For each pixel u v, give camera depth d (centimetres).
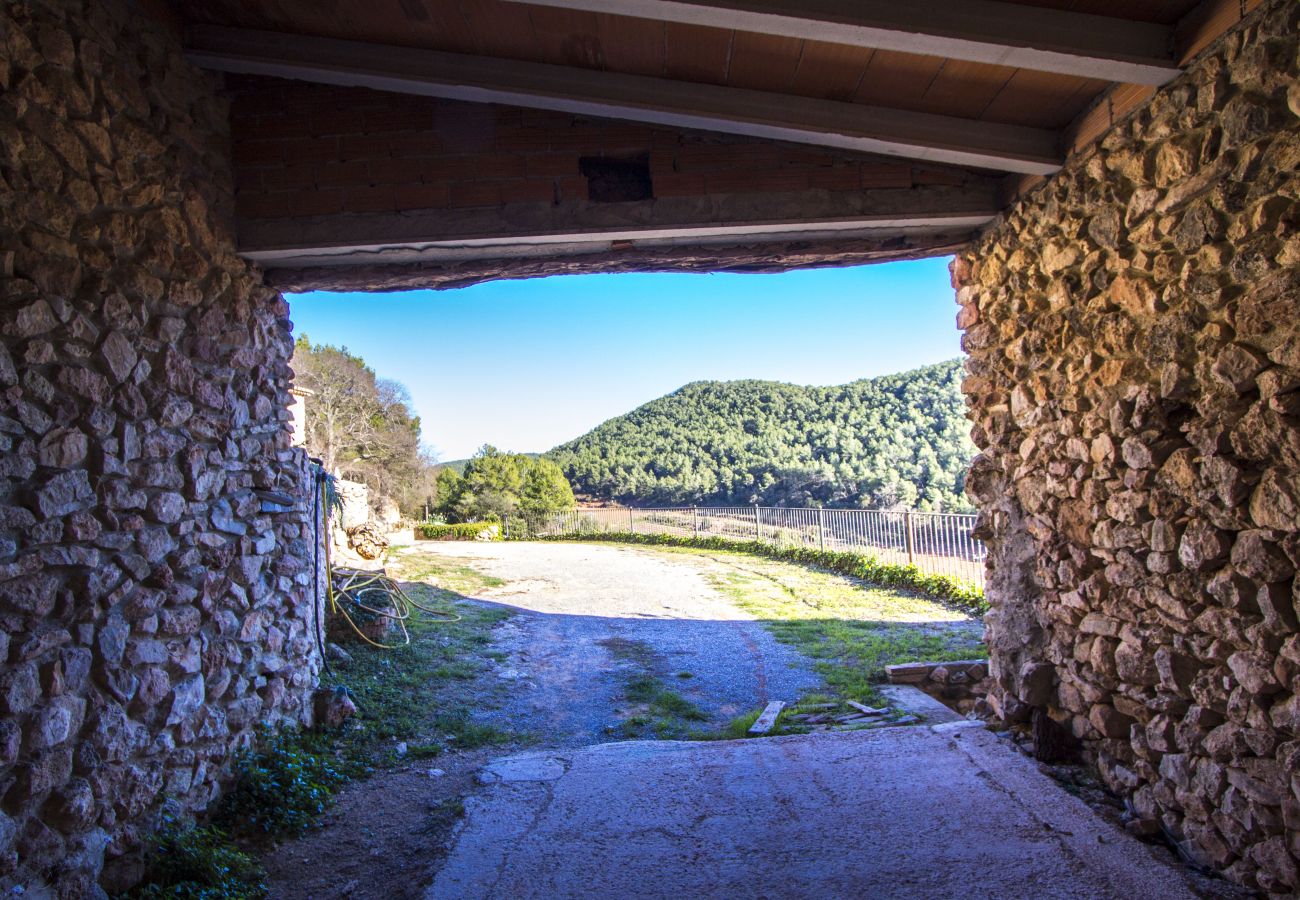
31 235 254
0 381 236
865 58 310
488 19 323
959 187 385
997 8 256
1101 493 312
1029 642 378
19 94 252
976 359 422
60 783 245
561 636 730
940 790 328
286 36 357
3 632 229
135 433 298
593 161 392
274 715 396
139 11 321
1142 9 251
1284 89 210
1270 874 228
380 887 281
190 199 349
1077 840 280
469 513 2428
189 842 289
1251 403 232
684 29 310
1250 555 230
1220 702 249
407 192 386
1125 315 291
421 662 595
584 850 294
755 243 416
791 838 295
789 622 752
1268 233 217
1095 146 307
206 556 346
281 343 438
